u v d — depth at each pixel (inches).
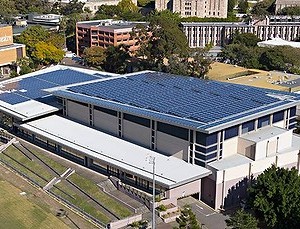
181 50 6948.8
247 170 3587.6
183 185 3457.2
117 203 3508.9
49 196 3703.3
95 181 3799.2
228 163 3558.1
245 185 3607.3
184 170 3486.7
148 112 3836.1
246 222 2893.7
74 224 3292.3
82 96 4416.8
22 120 4576.8
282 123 4111.7
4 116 5029.5
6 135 4785.9
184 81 4832.7
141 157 3747.5
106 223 3275.1
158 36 7027.6
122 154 3821.4
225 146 3636.8
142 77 5029.5
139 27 7603.4
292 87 5979.3
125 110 3929.6
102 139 4146.2
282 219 3065.9
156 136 3846.0
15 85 5585.6
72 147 4030.5
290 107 4079.7
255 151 3599.9
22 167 4175.7
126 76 5098.4
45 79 5782.5
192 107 3907.5
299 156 3865.7
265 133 3806.6
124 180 3786.9
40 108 4785.9
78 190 3715.6
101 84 4768.7
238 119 3582.7
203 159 3533.5
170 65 6747.1
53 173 4010.8
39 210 3479.3
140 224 3245.6
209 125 3449.8
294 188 3154.5
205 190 3567.9
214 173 3462.1
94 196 3612.2
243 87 4566.9
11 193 3735.2
